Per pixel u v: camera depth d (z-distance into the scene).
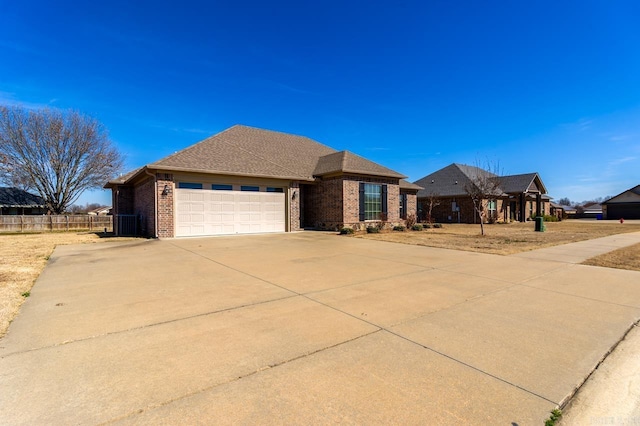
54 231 24.20
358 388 2.66
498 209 30.69
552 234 17.78
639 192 46.94
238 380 2.78
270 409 2.38
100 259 9.05
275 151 21.11
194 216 15.00
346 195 18.31
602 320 4.33
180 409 2.37
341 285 6.12
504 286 6.13
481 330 3.94
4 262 8.61
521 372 2.95
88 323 4.12
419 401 2.49
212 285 6.11
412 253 10.27
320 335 3.76
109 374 2.86
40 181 30.23
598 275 7.16
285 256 9.55
